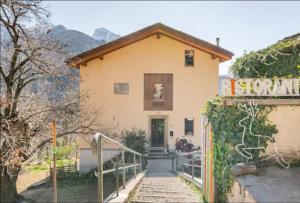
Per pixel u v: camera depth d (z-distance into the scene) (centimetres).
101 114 2372
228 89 686
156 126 2445
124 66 2394
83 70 2383
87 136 1928
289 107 686
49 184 1942
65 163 2658
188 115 2394
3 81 1370
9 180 1173
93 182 1977
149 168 2077
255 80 684
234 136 661
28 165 1372
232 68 1070
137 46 2405
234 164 650
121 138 2292
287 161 676
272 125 680
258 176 616
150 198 866
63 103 1516
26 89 1460
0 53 1365
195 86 2402
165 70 2402
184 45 2403
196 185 1016
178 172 1642
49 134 1363
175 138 2392
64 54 1475
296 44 817
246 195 541
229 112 666
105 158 2266
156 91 2408
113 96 2389
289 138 681
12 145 1124
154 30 2298
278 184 573
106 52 2323
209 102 771
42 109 1378
